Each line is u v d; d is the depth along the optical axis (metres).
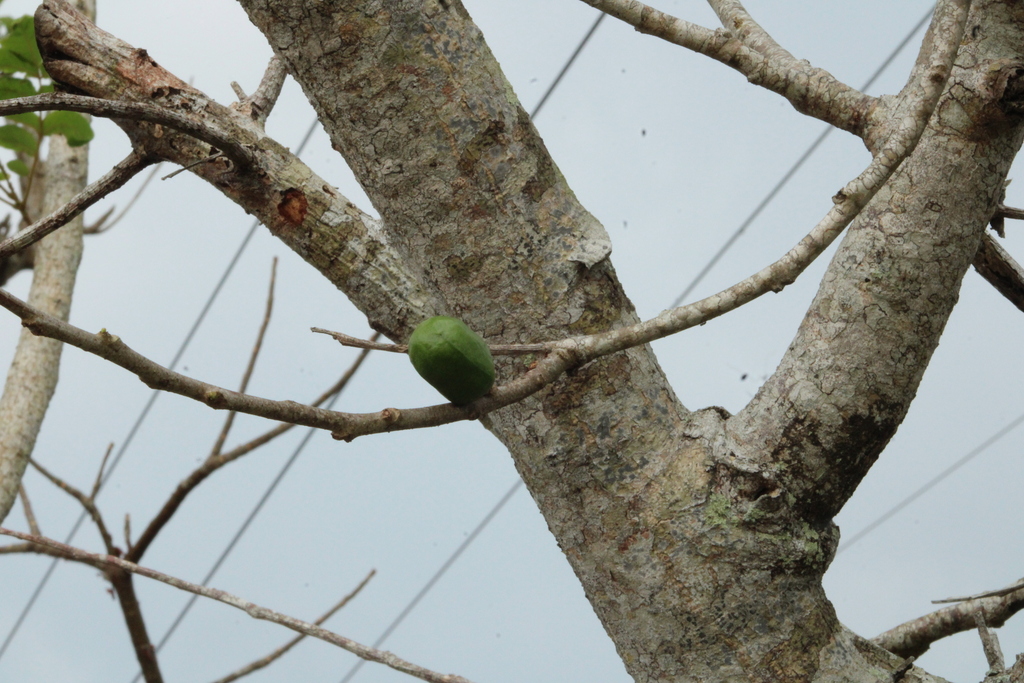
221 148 3.69
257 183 4.25
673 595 3.79
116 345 2.51
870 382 3.77
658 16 3.90
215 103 4.29
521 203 3.82
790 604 3.78
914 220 3.79
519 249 3.82
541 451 3.92
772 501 3.77
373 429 2.96
